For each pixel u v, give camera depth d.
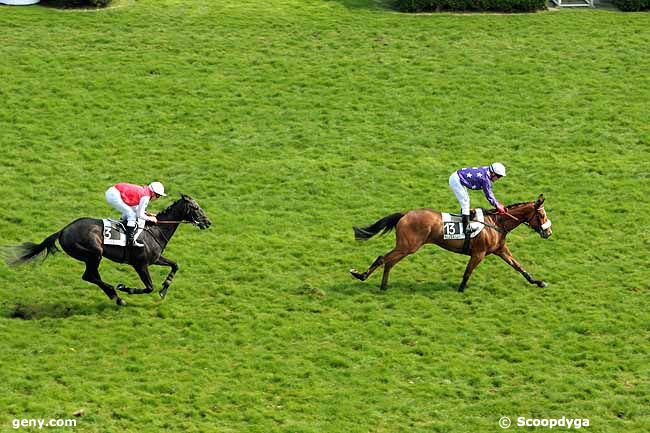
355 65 30.64
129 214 20.22
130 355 19.75
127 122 27.75
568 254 23.59
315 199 25.25
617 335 21.03
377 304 21.67
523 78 30.36
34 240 23.00
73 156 26.28
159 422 18.06
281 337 20.59
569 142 27.80
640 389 19.47
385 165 26.61
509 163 26.88
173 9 33.34
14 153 26.17
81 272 22.23
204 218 20.83
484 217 21.64
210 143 27.16
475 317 21.42
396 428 18.30
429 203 25.14
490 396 19.25
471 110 28.91
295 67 30.44
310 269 22.78
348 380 19.47
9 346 19.72
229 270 22.64
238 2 34.12
